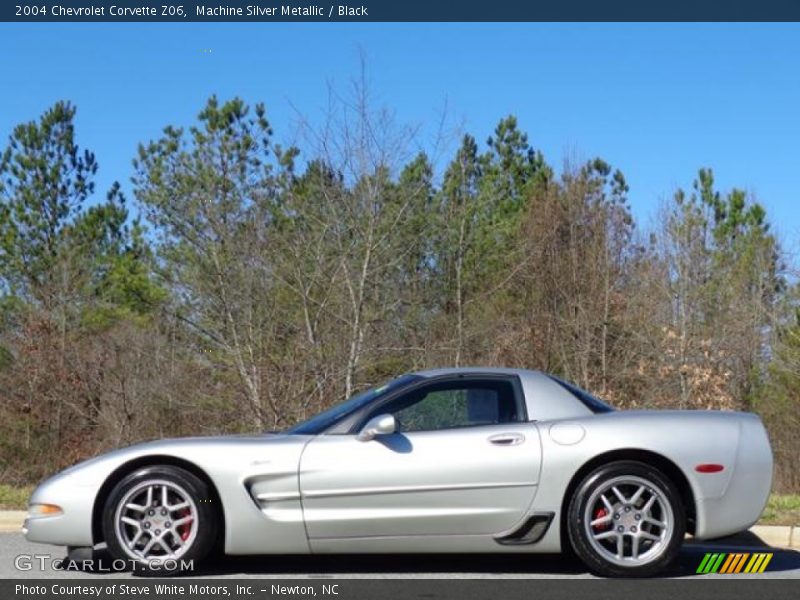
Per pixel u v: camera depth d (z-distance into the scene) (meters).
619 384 21.64
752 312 23.19
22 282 24.28
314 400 15.08
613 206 24.42
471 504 6.77
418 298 17.25
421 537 6.78
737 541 8.35
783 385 21.94
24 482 17.77
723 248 27.16
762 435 7.05
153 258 18.30
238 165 16.95
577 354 21.34
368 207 15.98
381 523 6.74
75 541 6.79
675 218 24.33
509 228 22.23
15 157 28.41
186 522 6.79
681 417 7.05
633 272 23.12
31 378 18.61
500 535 6.79
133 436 17.34
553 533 6.81
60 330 19.78
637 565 6.79
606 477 6.79
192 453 6.81
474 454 6.80
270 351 15.37
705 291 23.36
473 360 19.06
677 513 6.81
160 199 16.94
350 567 7.25
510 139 31.41
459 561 7.47
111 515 6.76
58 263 22.97
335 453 6.80
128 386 17.94
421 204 16.88
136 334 18.78
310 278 15.75
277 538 6.74
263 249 15.84
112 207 28.03
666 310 22.69
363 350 15.56
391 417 6.76
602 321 21.86
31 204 27.97
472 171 22.80
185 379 16.41
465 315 19.50
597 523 6.80
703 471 6.87
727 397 20.95
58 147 28.64
